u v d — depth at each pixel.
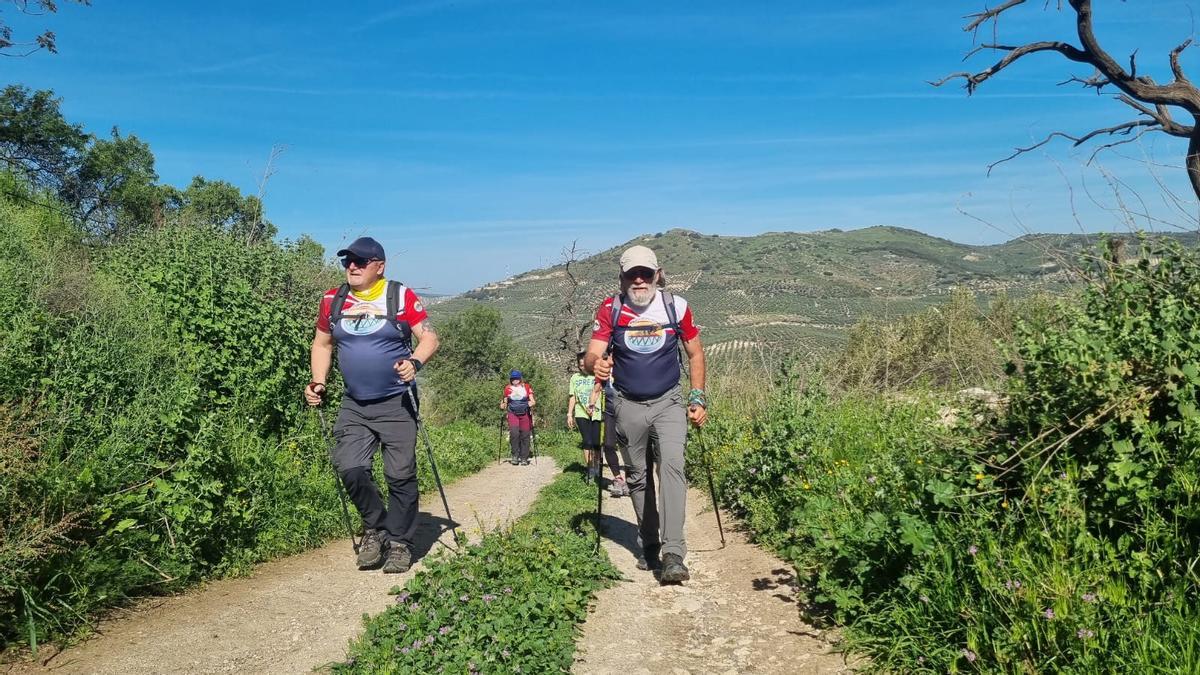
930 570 4.09
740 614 4.98
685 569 5.59
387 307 6.03
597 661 4.23
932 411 6.83
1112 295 4.52
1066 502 3.81
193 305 8.06
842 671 3.97
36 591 4.38
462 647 3.98
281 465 7.48
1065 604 3.37
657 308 5.60
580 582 5.30
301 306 10.26
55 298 6.46
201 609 5.01
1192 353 3.83
